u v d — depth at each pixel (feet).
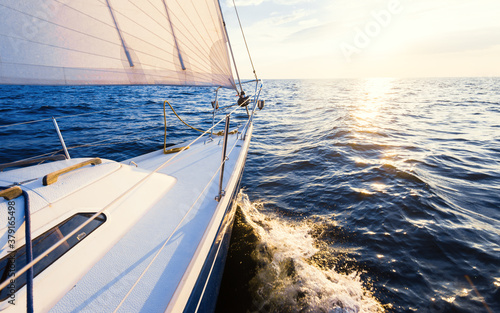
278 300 9.37
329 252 11.93
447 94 113.09
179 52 11.16
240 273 10.62
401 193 16.97
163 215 7.50
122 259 5.69
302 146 29.94
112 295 4.91
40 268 4.66
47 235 4.97
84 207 5.96
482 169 21.39
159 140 28.94
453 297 9.43
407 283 10.12
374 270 10.79
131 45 9.70
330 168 22.44
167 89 109.50
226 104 64.34
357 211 15.23
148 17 9.70
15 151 23.32
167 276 5.64
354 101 81.71
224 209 8.42
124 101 62.03
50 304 4.37
